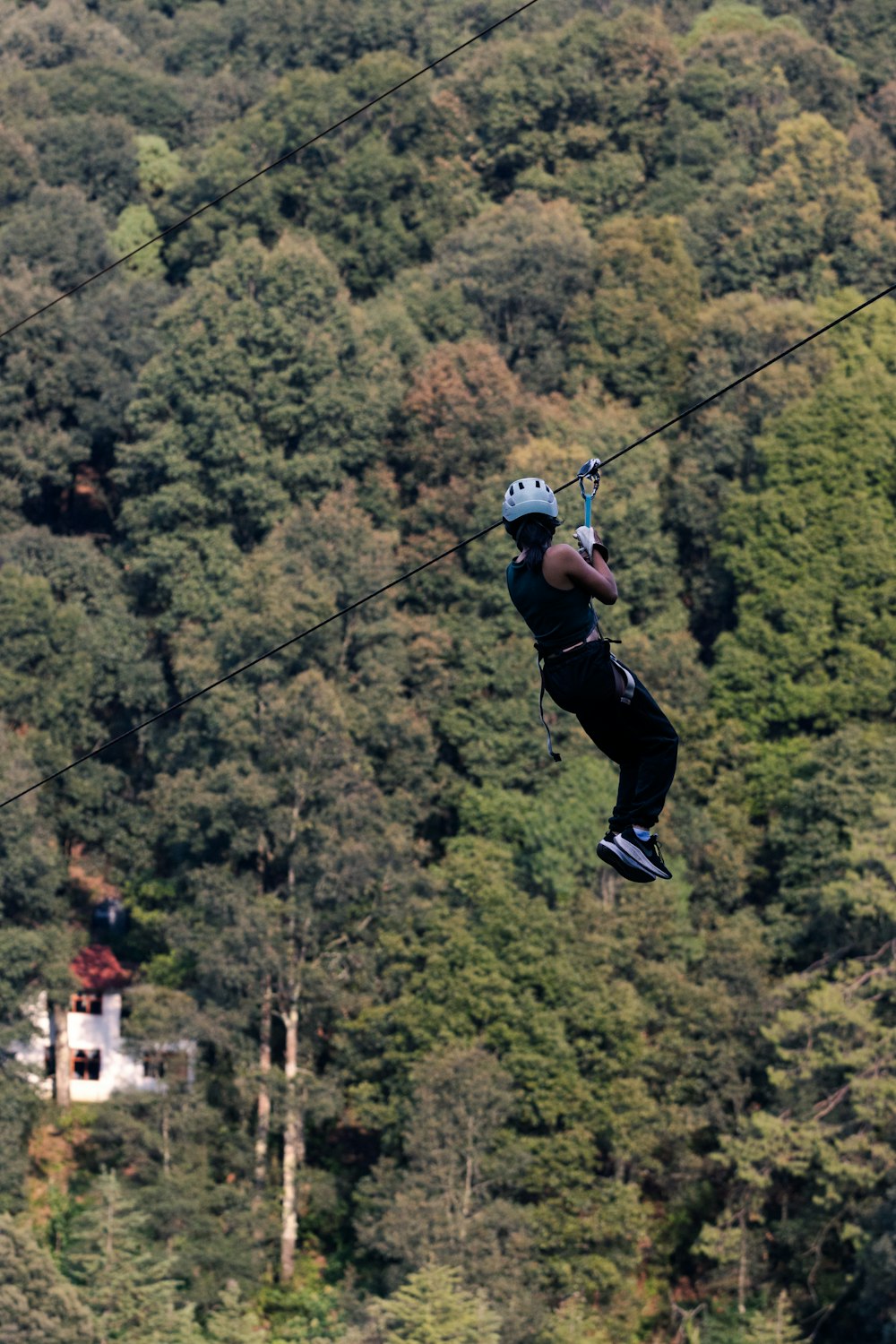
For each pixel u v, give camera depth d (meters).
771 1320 186.38
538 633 42.78
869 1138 186.00
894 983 193.12
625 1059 197.00
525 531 43.25
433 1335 162.38
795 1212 199.62
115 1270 178.12
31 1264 172.00
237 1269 196.25
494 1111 189.75
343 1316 196.38
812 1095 193.38
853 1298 189.25
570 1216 187.75
